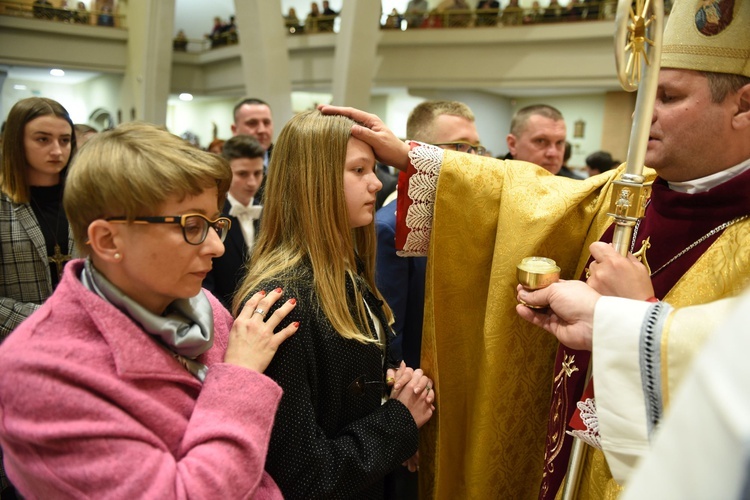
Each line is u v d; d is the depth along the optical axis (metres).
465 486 1.42
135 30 12.84
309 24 10.95
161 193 0.79
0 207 1.84
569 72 8.77
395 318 1.72
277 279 1.09
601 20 8.32
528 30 8.91
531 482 1.42
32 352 0.74
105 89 14.77
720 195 1.00
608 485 1.05
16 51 12.33
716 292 1.00
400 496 1.66
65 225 1.99
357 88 8.67
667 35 1.01
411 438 1.17
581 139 10.38
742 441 0.28
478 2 10.08
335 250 1.14
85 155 0.81
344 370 1.10
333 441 1.07
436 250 1.38
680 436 0.33
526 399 1.36
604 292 0.95
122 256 0.81
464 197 1.35
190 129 17.05
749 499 0.28
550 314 1.00
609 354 0.82
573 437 1.17
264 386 0.89
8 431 0.72
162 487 0.73
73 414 0.73
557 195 1.29
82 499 0.72
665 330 0.78
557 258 1.33
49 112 1.87
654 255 1.10
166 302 0.90
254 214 2.70
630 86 0.90
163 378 0.83
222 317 1.06
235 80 13.20
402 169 1.36
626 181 0.94
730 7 0.93
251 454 0.82
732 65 0.94
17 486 0.78
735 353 0.31
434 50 9.75
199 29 16.59
